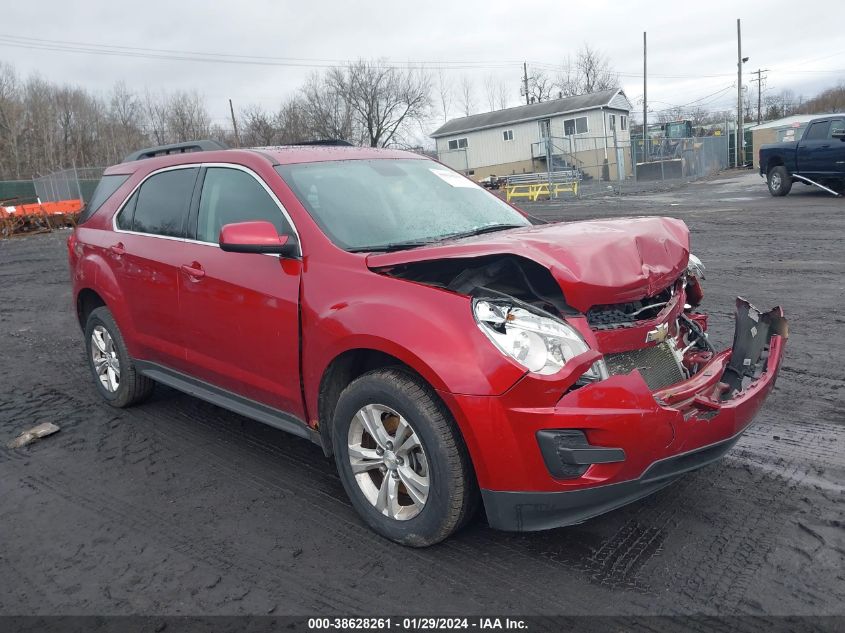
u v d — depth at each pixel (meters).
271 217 3.76
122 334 4.89
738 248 11.32
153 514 3.61
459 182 4.53
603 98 45.06
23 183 39.53
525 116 47.84
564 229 3.38
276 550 3.20
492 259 3.21
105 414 5.14
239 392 3.98
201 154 4.39
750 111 81.69
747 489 3.51
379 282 3.16
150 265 4.42
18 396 5.70
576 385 2.80
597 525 3.25
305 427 3.59
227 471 4.08
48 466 4.28
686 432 2.84
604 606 2.68
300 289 3.44
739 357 3.59
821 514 3.23
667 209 18.38
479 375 2.73
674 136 48.19
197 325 4.09
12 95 60.41
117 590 2.96
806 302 7.43
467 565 3.00
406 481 3.08
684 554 2.98
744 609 2.62
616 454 2.70
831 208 15.71
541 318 2.81
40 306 9.97
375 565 3.04
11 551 3.32
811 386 4.95
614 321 3.07
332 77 52.81
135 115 67.00
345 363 3.30
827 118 17.94
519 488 2.77
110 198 5.07
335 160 4.15
